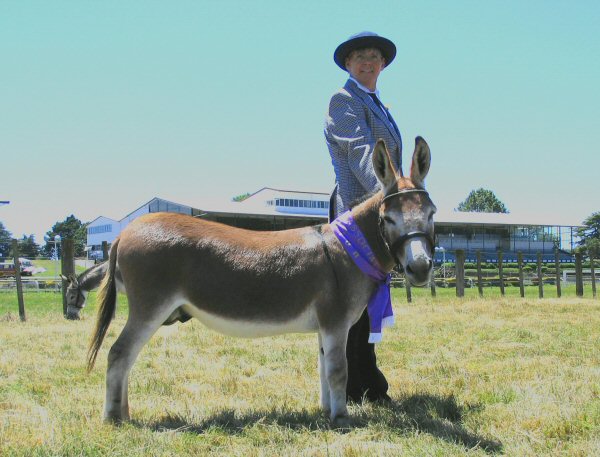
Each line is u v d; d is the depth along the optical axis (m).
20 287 11.79
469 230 64.12
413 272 3.75
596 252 68.31
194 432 3.94
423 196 3.94
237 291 4.14
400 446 3.58
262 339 8.60
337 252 4.20
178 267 4.14
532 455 3.39
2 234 80.44
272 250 4.24
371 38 5.01
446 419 4.26
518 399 4.73
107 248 13.67
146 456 3.44
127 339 4.14
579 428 3.84
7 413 4.59
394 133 5.16
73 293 6.86
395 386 5.48
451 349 7.52
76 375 6.05
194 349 7.68
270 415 4.40
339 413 4.14
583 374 5.68
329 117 5.07
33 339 8.57
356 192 5.02
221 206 55.03
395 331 9.25
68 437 3.75
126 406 4.23
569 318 11.15
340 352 4.16
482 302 15.20
